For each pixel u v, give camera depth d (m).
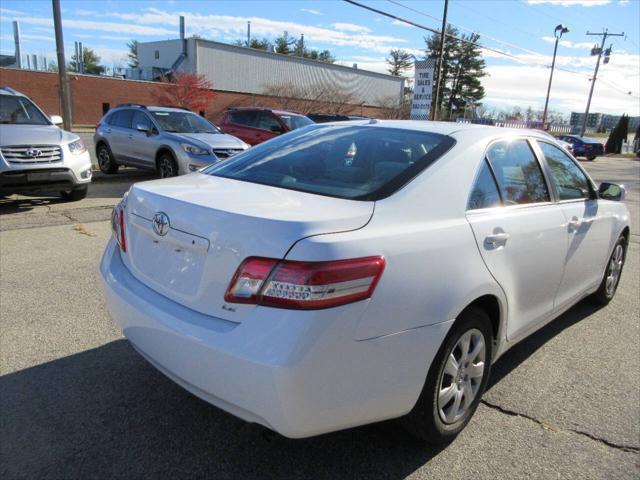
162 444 2.70
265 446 2.73
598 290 4.87
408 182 2.64
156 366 2.52
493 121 46.06
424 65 21.84
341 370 2.12
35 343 3.66
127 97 39.75
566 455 2.77
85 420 2.86
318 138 3.36
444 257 2.48
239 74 45.22
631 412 3.20
